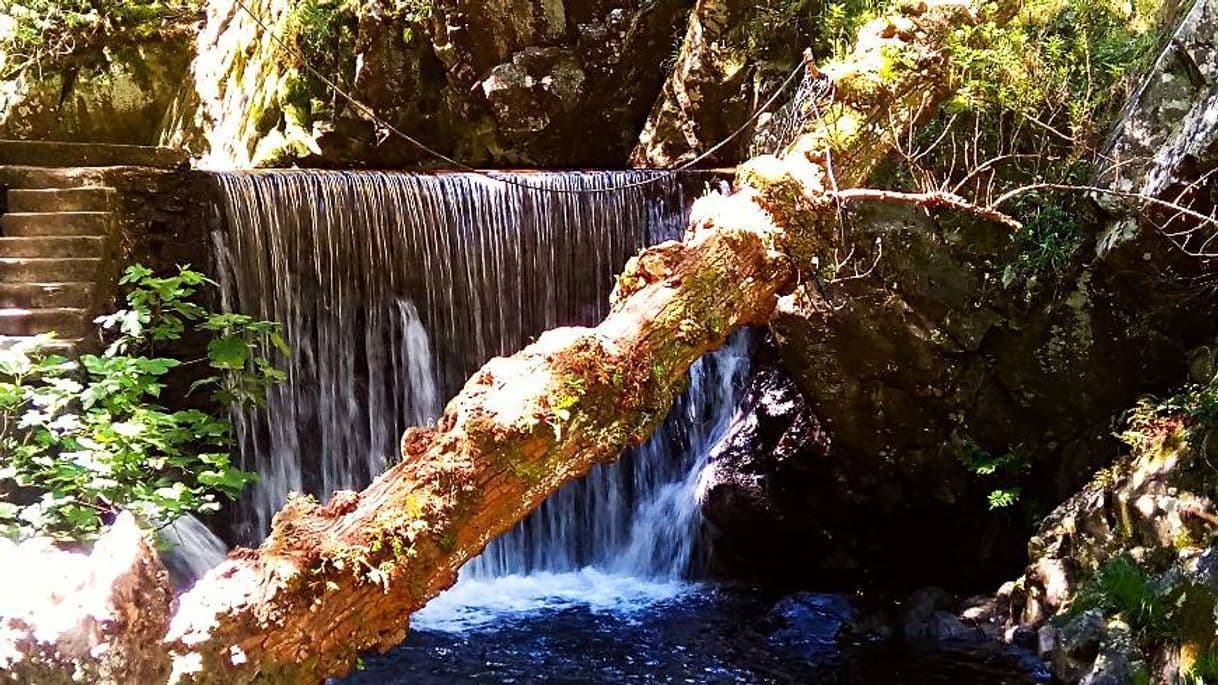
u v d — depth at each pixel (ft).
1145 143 16.34
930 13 14.25
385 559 8.27
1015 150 17.61
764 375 20.76
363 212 20.10
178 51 35.65
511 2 27.09
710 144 24.04
